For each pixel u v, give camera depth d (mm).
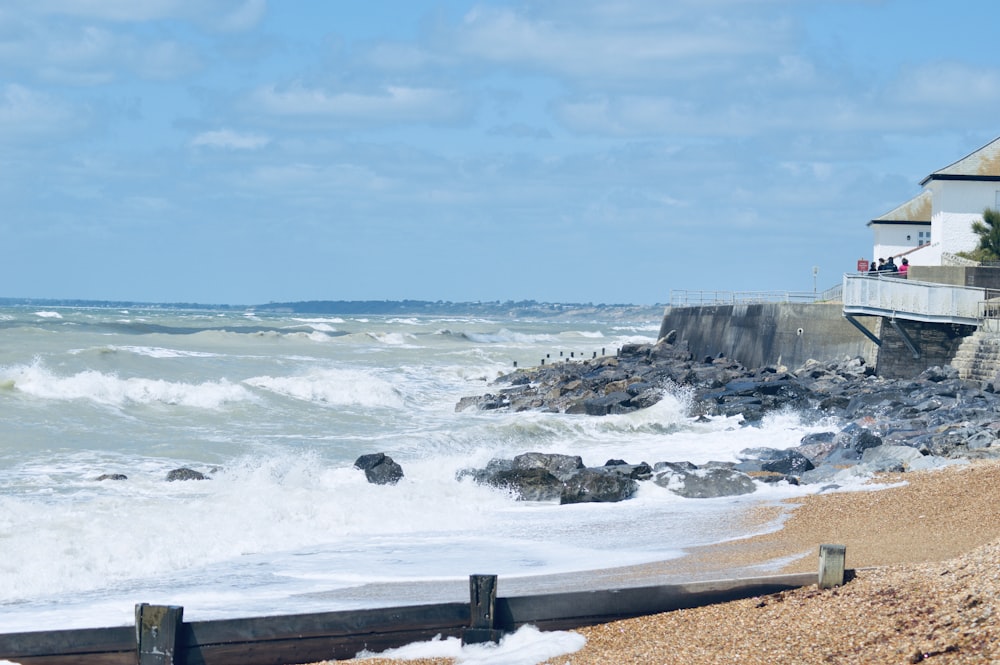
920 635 9969
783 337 48500
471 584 11164
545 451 28938
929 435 27344
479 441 30969
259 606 13172
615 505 20797
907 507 17906
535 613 11297
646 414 35969
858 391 37406
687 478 22016
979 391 34281
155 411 33031
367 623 10977
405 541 17484
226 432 30625
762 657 10047
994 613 10016
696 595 11641
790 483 22312
